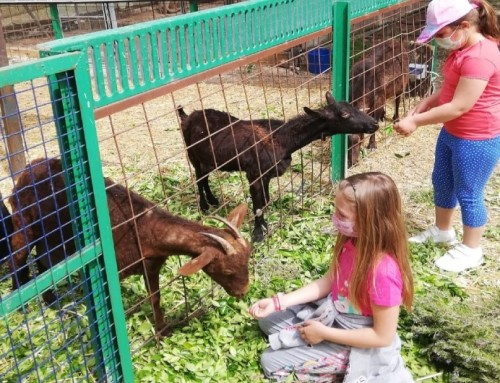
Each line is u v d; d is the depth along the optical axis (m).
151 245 3.56
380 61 7.18
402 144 7.18
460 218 5.27
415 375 3.38
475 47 3.86
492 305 3.77
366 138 7.34
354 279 2.96
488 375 3.21
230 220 3.69
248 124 5.37
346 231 2.98
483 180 4.19
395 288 2.90
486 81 3.84
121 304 3.03
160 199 5.82
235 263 3.49
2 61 5.82
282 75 10.22
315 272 4.42
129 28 2.95
